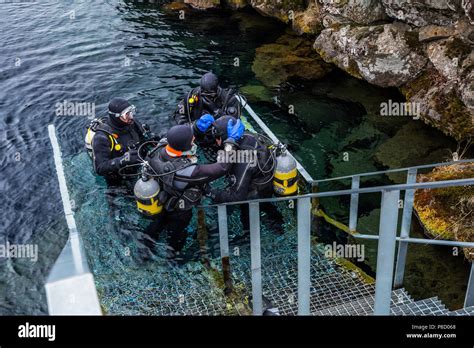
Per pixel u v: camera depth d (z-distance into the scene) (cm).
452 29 694
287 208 541
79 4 1092
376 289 196
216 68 861
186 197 483
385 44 763
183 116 635
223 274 434
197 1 1093
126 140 575
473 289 311
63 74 822
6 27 970
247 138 511
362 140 686
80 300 133
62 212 541
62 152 636
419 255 500
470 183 190
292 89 805
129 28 995
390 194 185
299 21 968
